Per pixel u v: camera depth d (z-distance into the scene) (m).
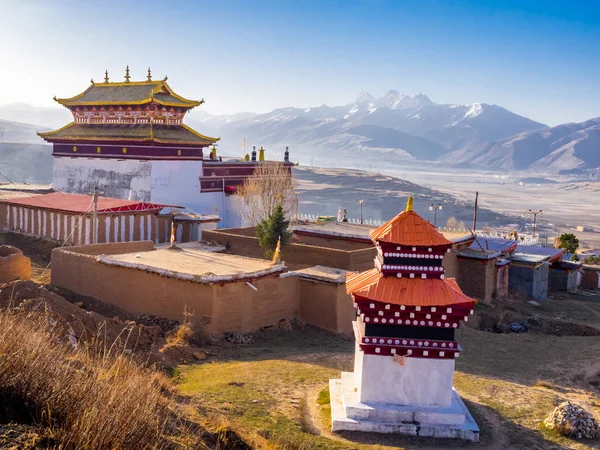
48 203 56.88
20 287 28.52
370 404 20.38
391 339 20.28
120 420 12.30
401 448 18.70
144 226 56.38
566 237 87.50
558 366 31.70
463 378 26.78
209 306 32.03
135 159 75.31
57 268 40.28
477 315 47.16
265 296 35.09
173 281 33.41
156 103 75.44
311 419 20.62
